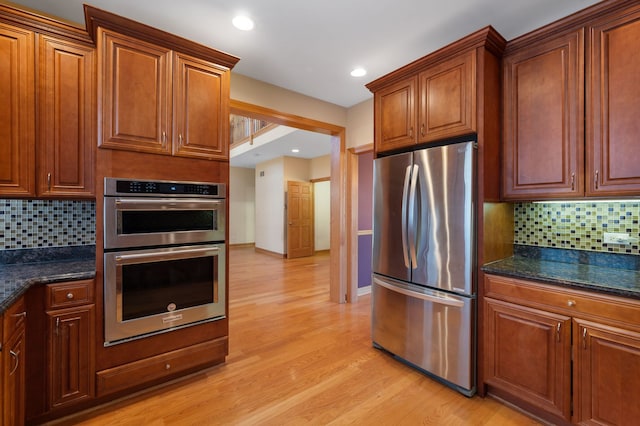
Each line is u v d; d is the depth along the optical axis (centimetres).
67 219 225
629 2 162
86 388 183
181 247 214
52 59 185
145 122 199
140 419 181
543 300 175
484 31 195
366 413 188
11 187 176
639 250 190
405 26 226
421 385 218
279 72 301
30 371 167
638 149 161
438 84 224
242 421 181
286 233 770
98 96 184
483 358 202
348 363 247
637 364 144
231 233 945
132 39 194
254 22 221
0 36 172
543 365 175
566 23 183
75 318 179
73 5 203
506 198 213
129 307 195
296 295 440
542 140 196
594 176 176
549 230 228
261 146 650
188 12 209
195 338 223
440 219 216
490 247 212
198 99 219
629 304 147
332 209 415
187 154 214
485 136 202
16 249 209
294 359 253
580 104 181
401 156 242
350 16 214
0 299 133
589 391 158
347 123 404
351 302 405
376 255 266
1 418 130
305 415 186
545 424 178
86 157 195
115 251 190
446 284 213
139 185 197
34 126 181
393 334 251
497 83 214
